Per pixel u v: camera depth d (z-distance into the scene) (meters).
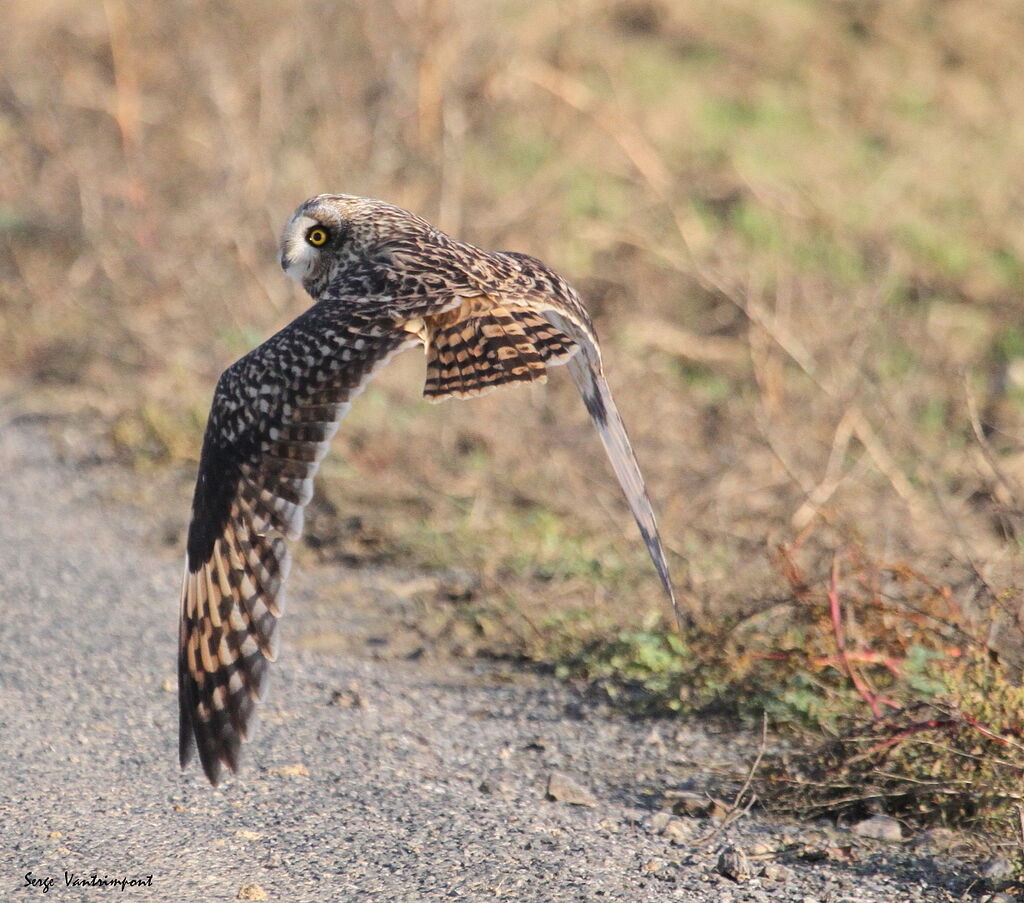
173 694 9.72
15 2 24.31
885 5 25.80
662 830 7.97
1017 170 21.45
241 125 20.55
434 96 20.73
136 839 7.70
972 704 8.35
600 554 12.32
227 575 6.25
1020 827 7.39
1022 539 11.51
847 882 7.38
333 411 6.20
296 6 23.00
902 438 14.60
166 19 23.20
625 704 9.80
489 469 14.27
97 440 14.95
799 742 9.05
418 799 8.28
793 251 18.67
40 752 8.74
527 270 7.19
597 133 20.98
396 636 10.97
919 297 17.91
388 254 7.00
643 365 16.64
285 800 8.22
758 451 14.45
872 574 10.05
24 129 22.12
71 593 11.45
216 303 17.81
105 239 18.89
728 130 22.05
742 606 10.25
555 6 23.19
